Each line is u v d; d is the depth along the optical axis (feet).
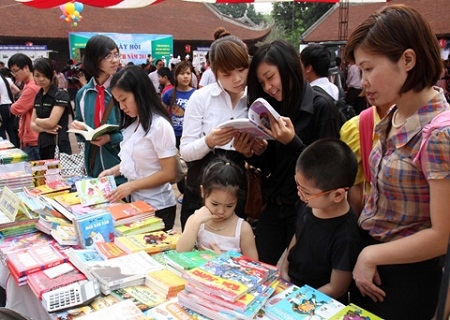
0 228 6.36
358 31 3.76
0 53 46.98
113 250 5.60
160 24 69.26
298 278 5.31
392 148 4.10
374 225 4.51
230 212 5.68
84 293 4.56
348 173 4.65
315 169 4.62
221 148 7.22
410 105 3.90
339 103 10.06
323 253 4.99
